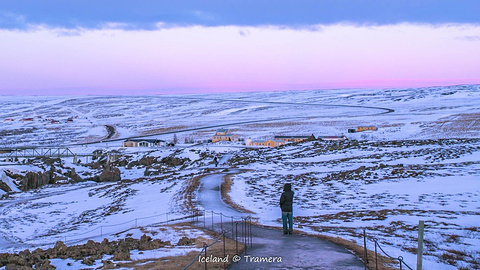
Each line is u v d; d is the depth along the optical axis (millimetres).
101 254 17984
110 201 53469
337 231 25109
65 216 48156
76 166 101750
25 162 98062
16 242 34625
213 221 28766
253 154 97062
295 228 24797
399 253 19281
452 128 145125
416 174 54594
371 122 179875
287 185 21656
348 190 46344
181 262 15453
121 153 119562
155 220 34875
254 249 17531
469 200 36656
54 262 16500
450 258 18938
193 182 54844
